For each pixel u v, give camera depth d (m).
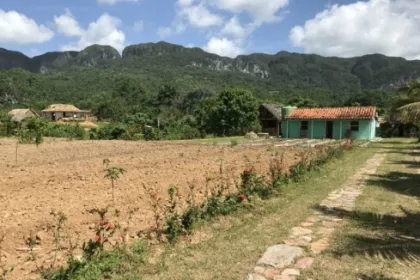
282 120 44.53
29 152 23.33
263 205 8.95
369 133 38.91
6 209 8.42
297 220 7.81
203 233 6.97
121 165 16.33
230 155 20.69
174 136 41.78
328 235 6.82
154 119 61.59
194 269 5.42
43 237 6.55
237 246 6.29
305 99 69.38
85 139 40.34
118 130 41.38
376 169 15.36
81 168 15.38
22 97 126.38
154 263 5.59
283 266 5.50
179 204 8.86
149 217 7.78
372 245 6.21
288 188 10.82
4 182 11.98
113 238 6.50
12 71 141.12
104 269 5.21
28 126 44.84
